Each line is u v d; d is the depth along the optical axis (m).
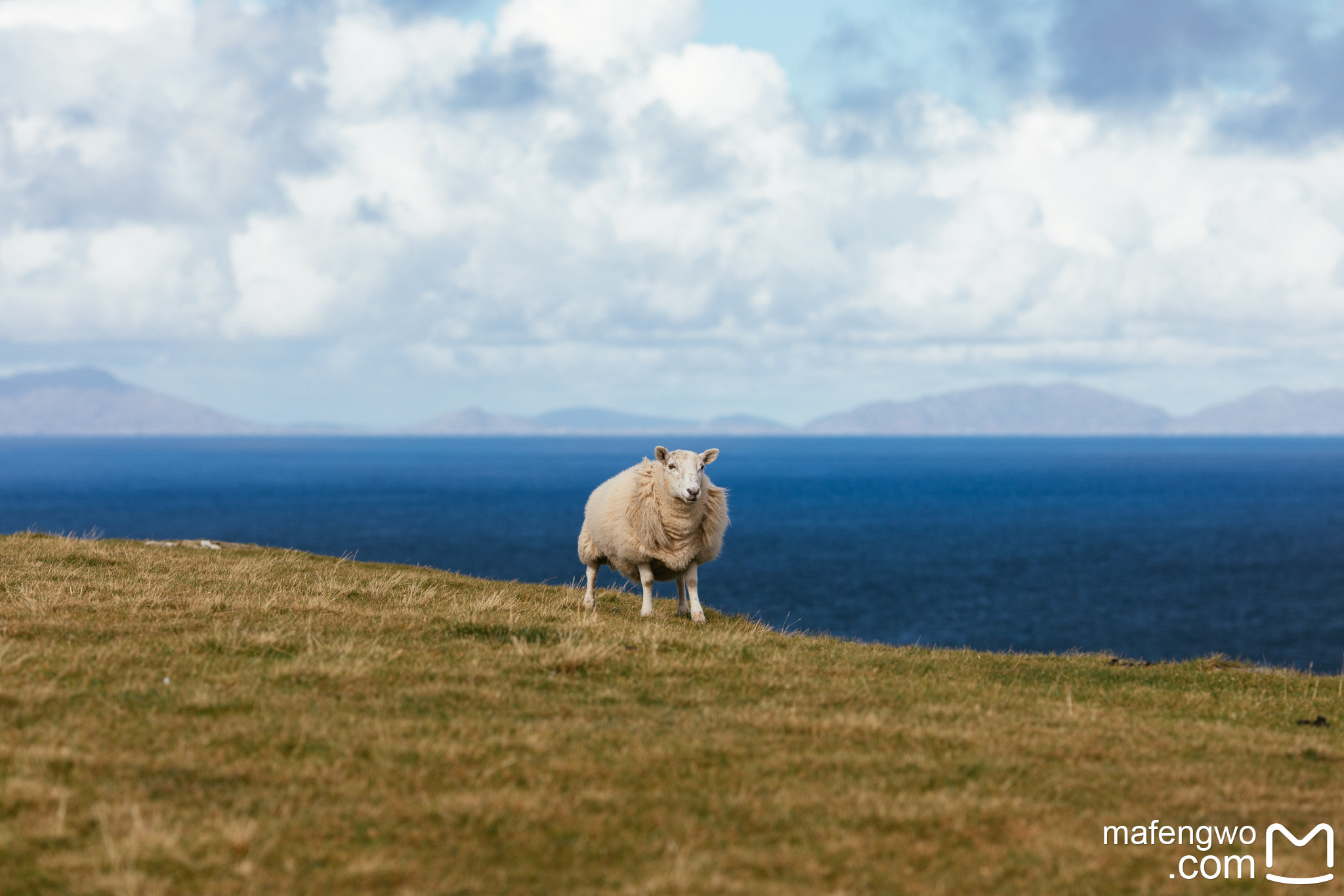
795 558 75.44
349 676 10.43
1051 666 14.14
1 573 16.19
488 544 79.81
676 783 7.88
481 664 11.41
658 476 15.23
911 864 6.73
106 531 87.50
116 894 5.70
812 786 7.96
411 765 7.97
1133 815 7.75
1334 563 75.12
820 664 12.85
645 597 15.80
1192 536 94.00
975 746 9.27
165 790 7.25
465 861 6.41
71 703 9.10
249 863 6.12
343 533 88.81
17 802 6.81
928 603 55.78
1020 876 6.64
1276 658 42.47
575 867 6.40
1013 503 138.50
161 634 12.23
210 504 128.25
